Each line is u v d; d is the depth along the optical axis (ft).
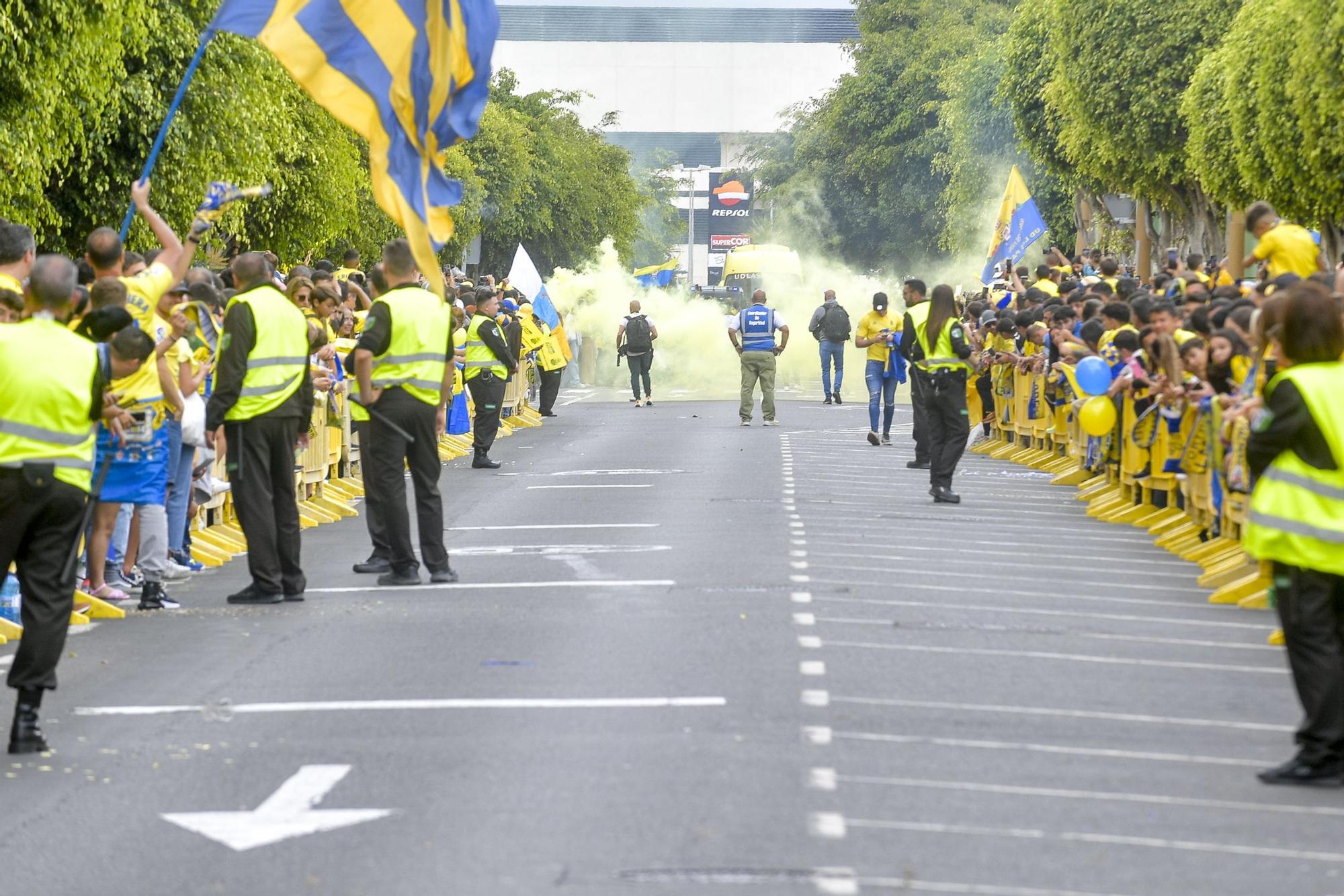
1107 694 70.18
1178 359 114.21
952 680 72.02
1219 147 244.83
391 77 93.66
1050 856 49.29
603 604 90.58
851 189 556.92
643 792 55.31
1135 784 56.90
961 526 126.11
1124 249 366.84
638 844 49.98
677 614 87.51
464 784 56.65
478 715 66.23
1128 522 128.67
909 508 137.80
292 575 93.81
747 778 56.90
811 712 66.03
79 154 172.45
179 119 179.73
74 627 86.89
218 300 109.29
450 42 94.63
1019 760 59.62
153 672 76.02
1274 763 59.88
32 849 51.37
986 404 199.11
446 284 198.08
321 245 250.37
